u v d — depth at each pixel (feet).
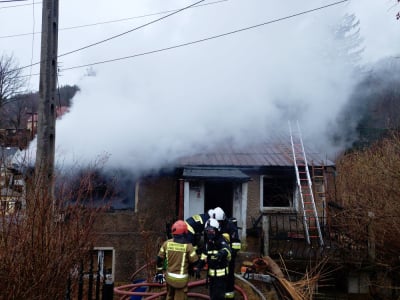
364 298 29.45
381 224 32.89
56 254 17.04
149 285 22.97
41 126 22.39
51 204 18.40
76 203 19.67
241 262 30.96
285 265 29.60
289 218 38.11
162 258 18.93
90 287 17.48
